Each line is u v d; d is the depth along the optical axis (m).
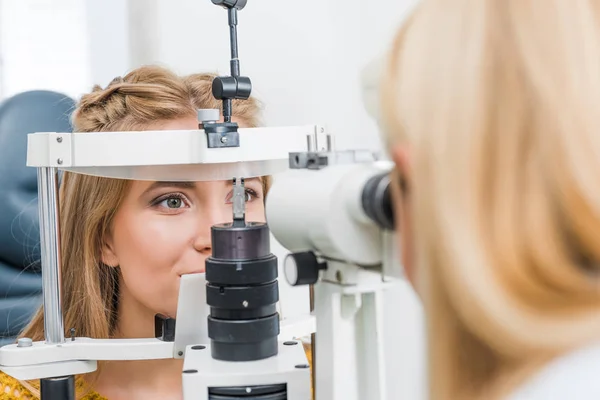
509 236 0.27
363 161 0.47
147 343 0.70
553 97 0.27
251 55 1.36
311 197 0.46
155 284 0.87
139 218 0.86
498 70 0.28
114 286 0.94
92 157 0.67
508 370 0.28
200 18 1.42
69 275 0.94
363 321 0.50
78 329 0.93
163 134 0.66
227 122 0.68
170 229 0.85
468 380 0.29
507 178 0.27
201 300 0.69
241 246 0.55
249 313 0.55
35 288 1.20
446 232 0.27
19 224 1.19
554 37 0.28
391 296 0.78
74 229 0.94
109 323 0.94
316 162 0.48
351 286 0.47
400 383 0.75
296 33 1.31
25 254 1.20
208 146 0.66
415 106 0.30
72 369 0.70
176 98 0.90
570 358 0.28
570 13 0.28
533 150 0.27
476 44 0.29
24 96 1.20
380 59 0.36
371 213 0.41
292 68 1.32
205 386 0.52
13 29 1.60
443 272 0.28
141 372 0.93
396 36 0.33
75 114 0.96
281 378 0.52
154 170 0.69
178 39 1.45
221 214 0.86
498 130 0.28
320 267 0.48
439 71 0.29
